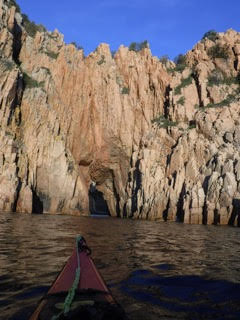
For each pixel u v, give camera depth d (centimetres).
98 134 7106
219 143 5762
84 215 5994
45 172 5703
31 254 1455
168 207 5397
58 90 6819
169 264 1386
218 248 1966
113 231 2900
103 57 7556
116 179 7188
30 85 6247
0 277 1056
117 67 7800
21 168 5253
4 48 5919
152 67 7650
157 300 892
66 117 6644
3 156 5006
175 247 1950
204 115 6169
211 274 1213
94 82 7238
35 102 6003
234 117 6144
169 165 5969
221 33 8119
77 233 2458
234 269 1314
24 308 793
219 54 7594
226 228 3856
